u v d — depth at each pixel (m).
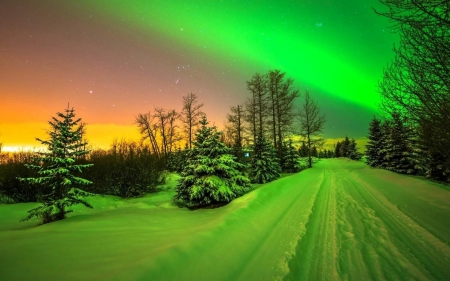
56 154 6.79
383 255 3.82
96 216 6.30
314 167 29.88
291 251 4.02
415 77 4.27
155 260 2.98
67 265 2.88
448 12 3.24
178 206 8.83
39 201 10.89
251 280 3.09
